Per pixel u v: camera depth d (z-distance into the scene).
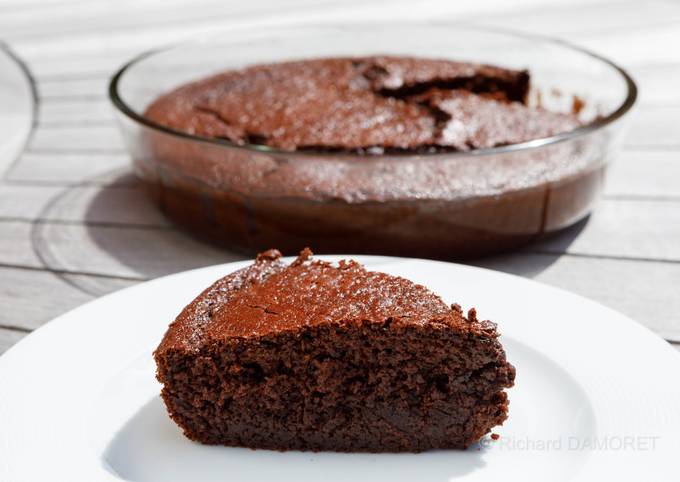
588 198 0.53
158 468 0.40
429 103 0.62
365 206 0.50
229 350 0.41
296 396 0.42
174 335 0.42
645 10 0.92
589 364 0.42
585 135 0.51
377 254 0.51
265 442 0.42
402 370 0.41
